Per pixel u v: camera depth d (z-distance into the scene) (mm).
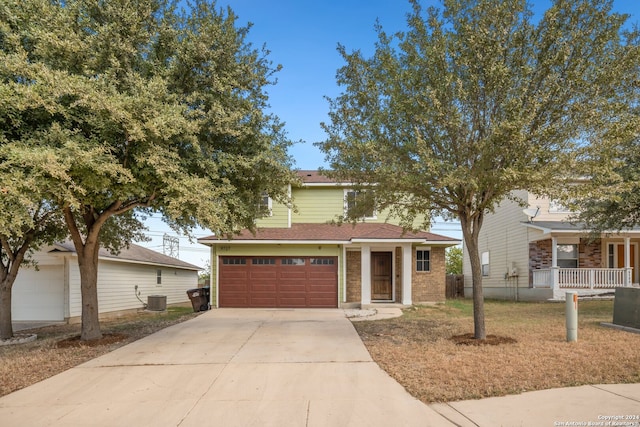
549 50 7492
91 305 9391
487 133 7730
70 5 7629
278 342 8773
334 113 8664
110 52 7715
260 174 9289
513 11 7469
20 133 7324
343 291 15594
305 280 15711
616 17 7184
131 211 11391
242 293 15688
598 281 16891
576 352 7039
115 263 17484
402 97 7812
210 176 8578
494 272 22156
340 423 4629
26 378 6496
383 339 8922
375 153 7664
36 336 11047
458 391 5465
